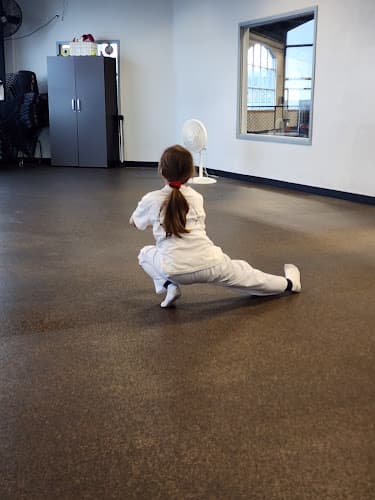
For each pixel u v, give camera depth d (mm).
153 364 2178
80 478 1501
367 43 5656
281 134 7195
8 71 9164
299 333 2486
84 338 2424
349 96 5945
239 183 7449
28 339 2412
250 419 1789
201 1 7957
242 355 2260
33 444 1651
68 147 8859
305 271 3455
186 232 2521
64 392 1961
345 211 5504
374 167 5777
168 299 2746
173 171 2490
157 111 9008
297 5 6434
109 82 8711
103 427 1742
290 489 1458
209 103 8148
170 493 1444
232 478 1502
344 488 1463
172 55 8719
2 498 1423
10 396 1932
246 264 2797
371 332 2502
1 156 9031
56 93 8680
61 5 8875
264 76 7344
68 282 3203
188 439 1679
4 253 3824
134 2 8695
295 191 6781
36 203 5715
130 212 5266
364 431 1725
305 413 1827
